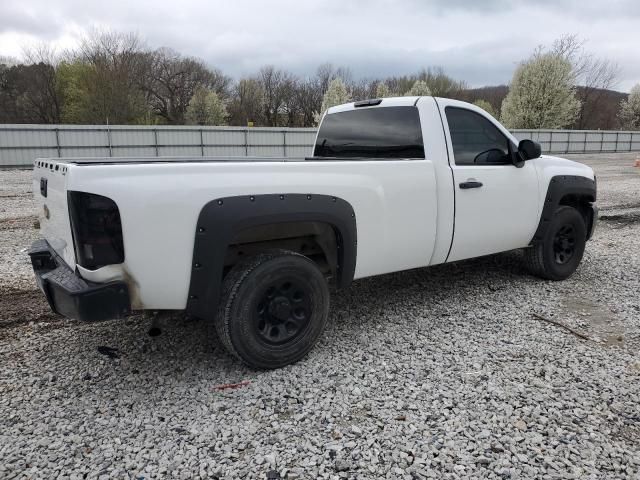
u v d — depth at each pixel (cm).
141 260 269
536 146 447
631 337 379
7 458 238
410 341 372
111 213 260
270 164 305
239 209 288
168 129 2744
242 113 6644
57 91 4966
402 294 481
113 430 261
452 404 285
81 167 258
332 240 349
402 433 258
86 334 385
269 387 304
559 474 229
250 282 302
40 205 356
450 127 418
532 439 253
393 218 370
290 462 236
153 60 6103
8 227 865
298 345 329
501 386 305
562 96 4425
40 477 225
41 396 294
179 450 245
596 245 700
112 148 2645
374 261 367
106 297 262
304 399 290
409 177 378
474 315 425
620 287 502
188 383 310
